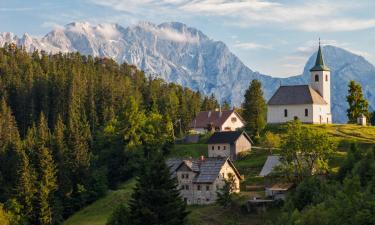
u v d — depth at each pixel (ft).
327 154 411.75
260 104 583.99
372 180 311.68
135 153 538.06
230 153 525.34
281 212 349.00
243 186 439.63
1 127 610.24
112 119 613.11
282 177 428.15
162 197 304.09
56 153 529.04
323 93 631.15
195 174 429.79
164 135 567.18
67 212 477.77
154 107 631.56
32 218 449.06
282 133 570.05
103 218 431.84
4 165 535.19
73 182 506.48
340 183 355.77
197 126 648.38
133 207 307.37
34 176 465.06
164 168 312.09
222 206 392.47
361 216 255.70
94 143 599.98
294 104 605.73
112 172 547.08
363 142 523.70
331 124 605.73
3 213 411.54
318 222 269.03
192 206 417.08
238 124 648.79
